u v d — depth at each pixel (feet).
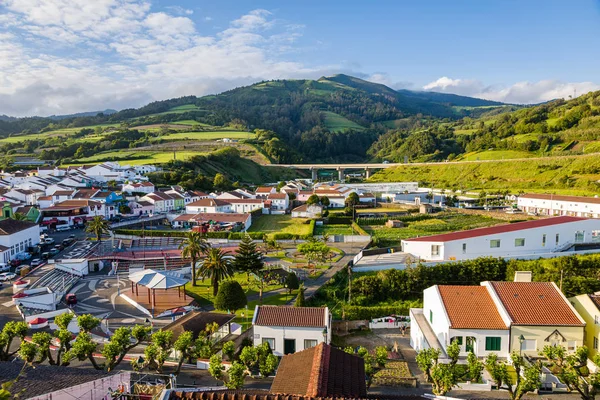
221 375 134.10
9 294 259.60
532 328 153.89
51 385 96.84
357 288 256.11
